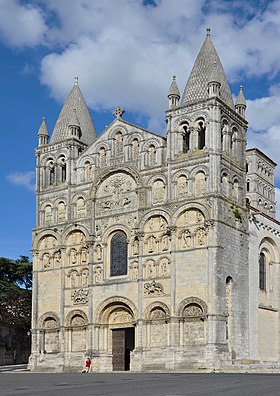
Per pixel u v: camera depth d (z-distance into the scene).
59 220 87.88
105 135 86.25
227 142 79.12
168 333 73.62
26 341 110.50
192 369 70.88
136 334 76.44
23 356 108.81
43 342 85.38
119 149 84.62
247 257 78.56
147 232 78.69
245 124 83.12
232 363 71.69
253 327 77.69
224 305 72.19
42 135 92.75
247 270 78.12
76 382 45.31
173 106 80.25
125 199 82.00
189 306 73.06
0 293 114.19
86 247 84.19
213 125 76.56
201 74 80.44
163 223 77.69
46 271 87.25
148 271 77.38
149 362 74.56
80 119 93.38
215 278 71.56
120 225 81.38
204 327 71.25
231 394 30.33
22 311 112.69
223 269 73.06
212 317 70.56
